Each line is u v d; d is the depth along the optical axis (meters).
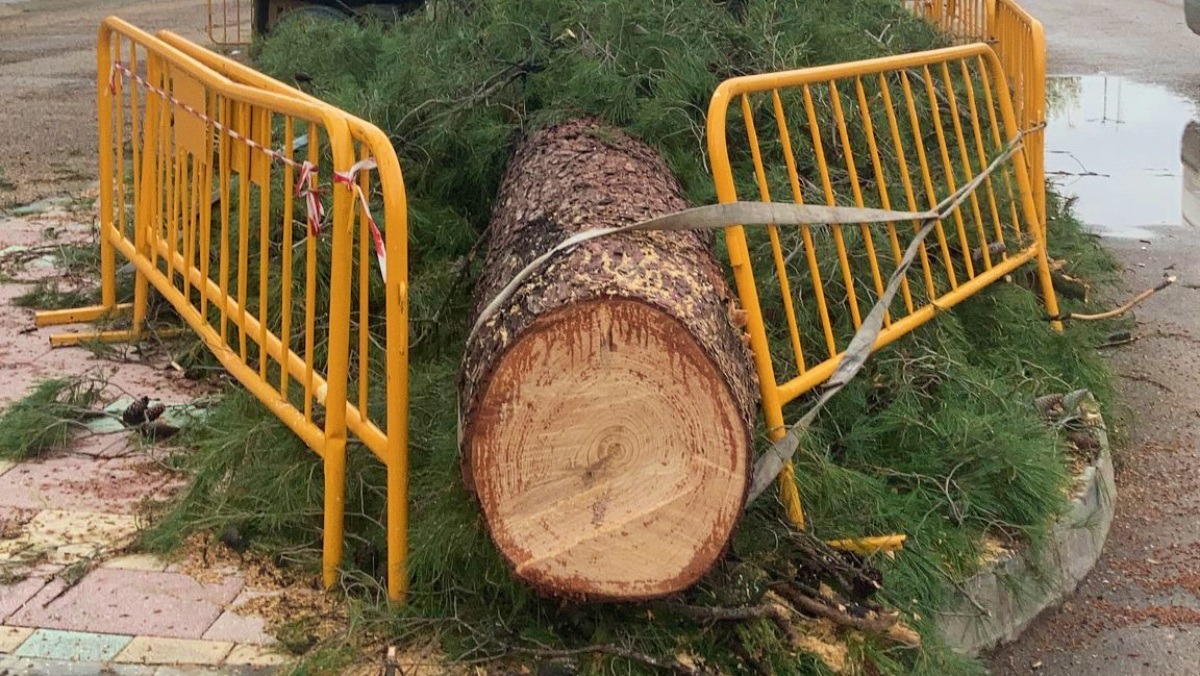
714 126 3.63
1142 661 3.75
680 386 2.80
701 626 3.13
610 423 2.82
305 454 3.71
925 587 3.59
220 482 3.79
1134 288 6.80
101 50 5.16
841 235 4.09
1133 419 5.35
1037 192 5.51
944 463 4.13
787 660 3.10
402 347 3.04
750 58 5.32
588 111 4.89
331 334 3.21
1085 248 6.35
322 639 3.12
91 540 3.62
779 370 4.12
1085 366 5.21
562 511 2.85
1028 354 5.05
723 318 3.19
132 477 4.03
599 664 2.96
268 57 7.79
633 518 2.86
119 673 2.96
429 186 5.23
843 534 3.64
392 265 3.00
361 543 3.48
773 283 4.38
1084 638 3.88
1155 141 10.13
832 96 4.18
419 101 5.38
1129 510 4.66
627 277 2.96
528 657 3.05
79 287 5.79
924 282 4.71
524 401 2.80
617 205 3.69
